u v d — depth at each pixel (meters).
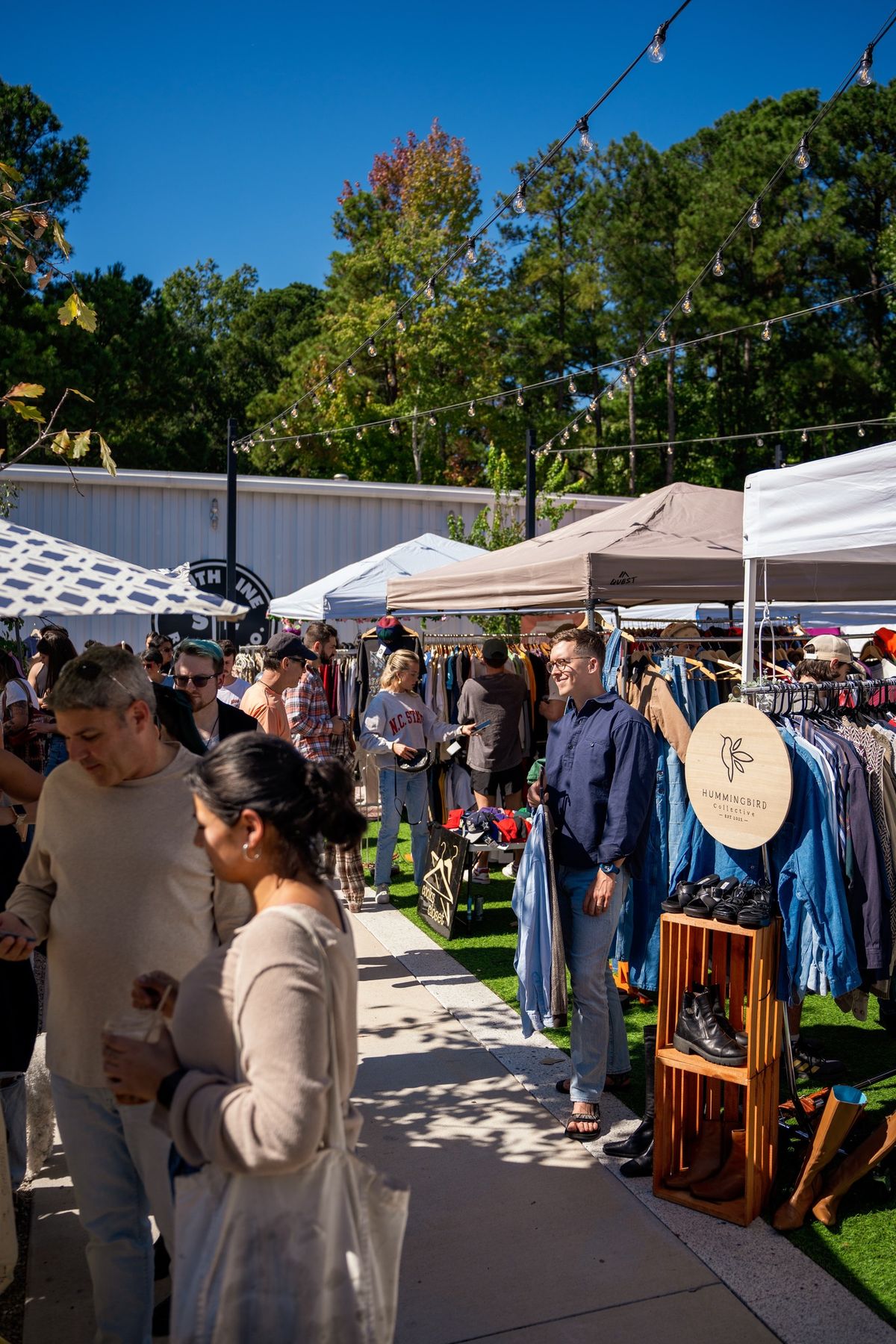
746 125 38.81
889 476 3.80
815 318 34.28
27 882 2.62
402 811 7.31
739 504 7.34
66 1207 3.54
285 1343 1.64
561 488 19.88
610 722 3.89
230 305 56.72
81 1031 2.49
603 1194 3.53
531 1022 4.01
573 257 40.75
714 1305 2.93
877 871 3.66
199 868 2.53
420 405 33.41
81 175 30.00
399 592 8.16
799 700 4.00
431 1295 2.98
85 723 2.40
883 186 33.22
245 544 17.03
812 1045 4.66
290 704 6.29
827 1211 3.31
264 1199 1.65
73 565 4.93
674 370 39.28
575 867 3.95
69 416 29.89
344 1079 1.75
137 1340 2.53
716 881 3.62
